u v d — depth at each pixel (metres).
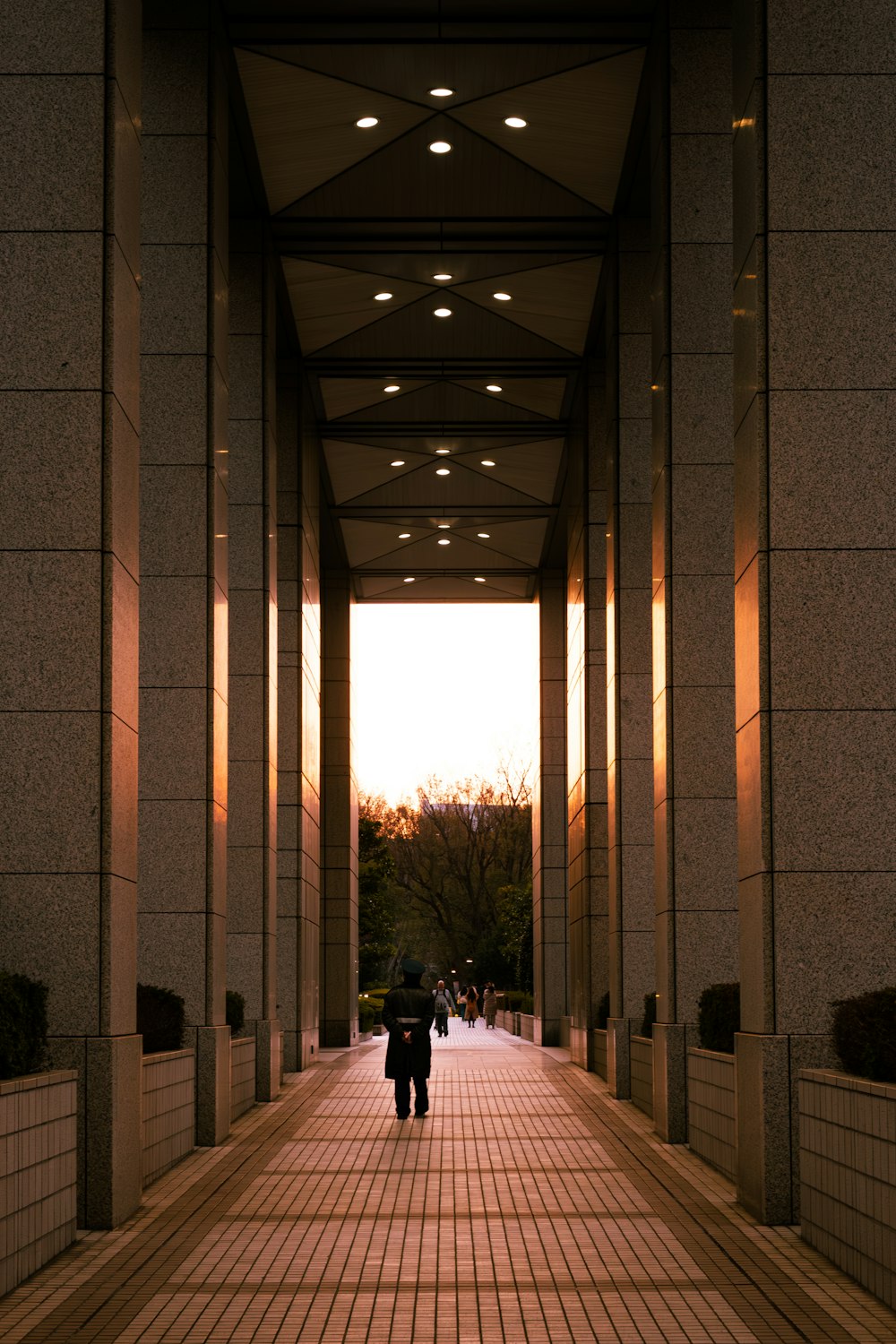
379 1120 13.45
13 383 8.69
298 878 20.34
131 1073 8.56
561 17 13.42
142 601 12.72
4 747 8.41
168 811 12.50
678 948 12.71
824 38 9.15
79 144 8.90
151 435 12.91
